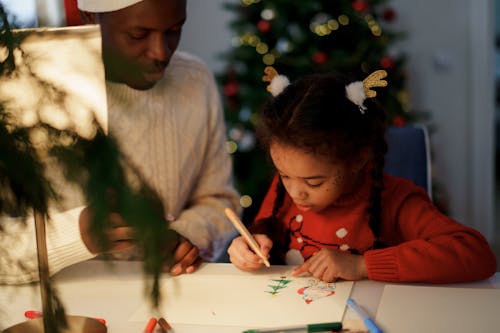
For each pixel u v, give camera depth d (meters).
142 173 0.47
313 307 0.81
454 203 3.14
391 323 0.75
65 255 0.79
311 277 0.94
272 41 2.61
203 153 1.29
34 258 0.58
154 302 0.49
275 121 0.98
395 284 0.90
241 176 2.66
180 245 0.99
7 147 0.46
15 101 0.47
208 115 1.30
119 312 0.82
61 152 0.44
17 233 0.54
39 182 0.46
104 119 0.47
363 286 0.90
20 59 0.50
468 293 0.84
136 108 0.48
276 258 1.16
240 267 0.98
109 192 0.43
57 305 0.55
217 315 0.79
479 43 2.99
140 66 0.47
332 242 1.11
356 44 2.59
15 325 0.69
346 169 0.97
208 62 3.32
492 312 0.77
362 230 1.10
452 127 3.10
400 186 1.10
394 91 2.71
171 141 1.18
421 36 3.05
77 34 0.53
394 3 3.04
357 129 0.97
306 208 1.02
